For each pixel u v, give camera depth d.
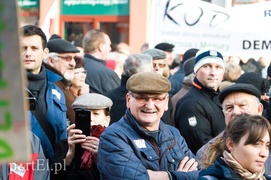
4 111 3.01
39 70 7.79
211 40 12.33
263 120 5.51
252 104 7.04
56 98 7.73
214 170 5.49
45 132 7.44
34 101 7.23
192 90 8.96
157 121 6.45
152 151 6.39
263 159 5.49
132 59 8.78
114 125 6.45
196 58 9.01
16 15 2.94
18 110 3.02
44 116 7.50
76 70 9.87
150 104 6.37
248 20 12.15
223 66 8.97
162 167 6.40
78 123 6.86
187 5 12.38
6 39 2.96
